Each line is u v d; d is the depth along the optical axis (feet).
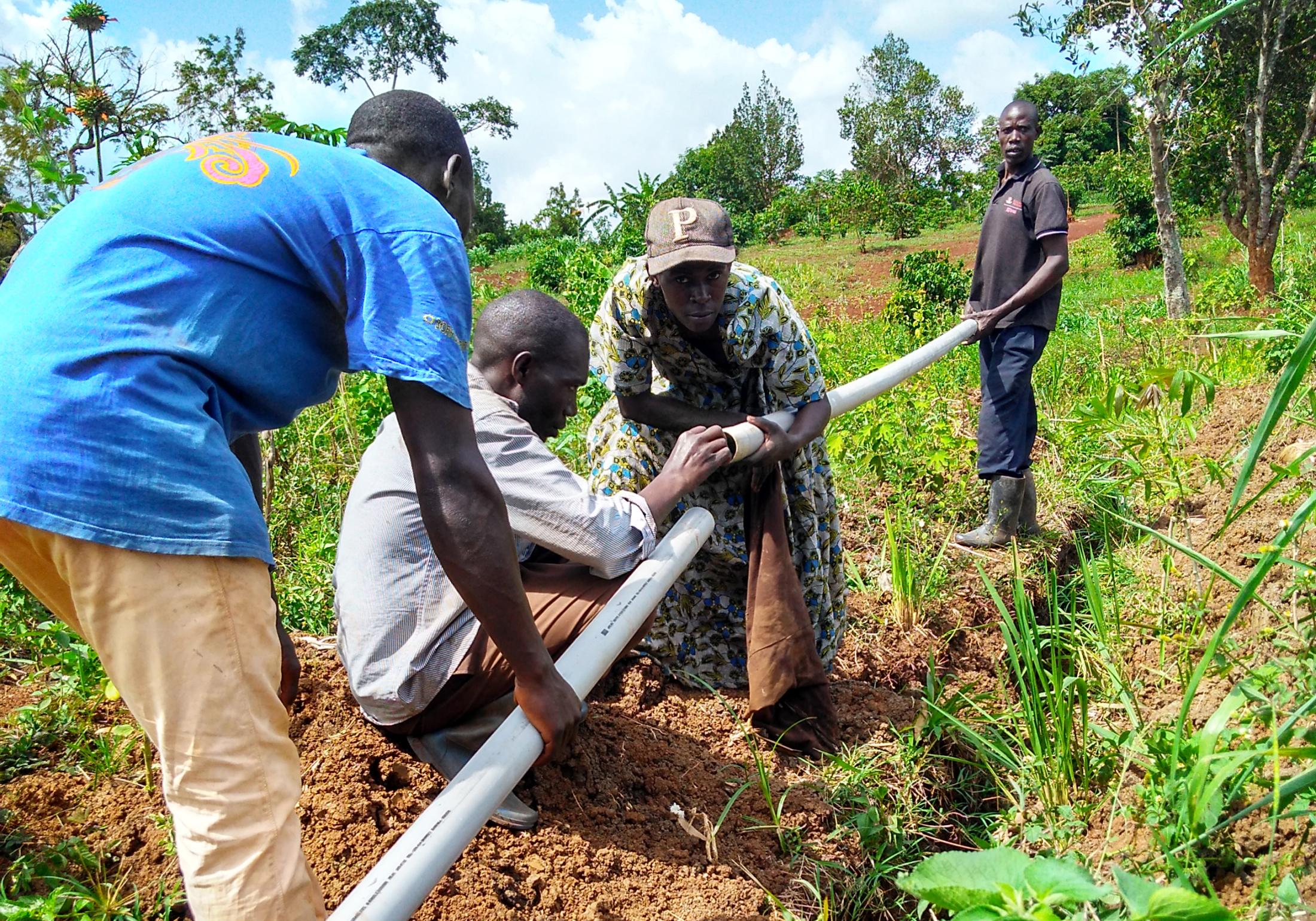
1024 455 16.46
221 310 5.99
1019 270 16.26
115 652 5.88
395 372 6.10
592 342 11.28
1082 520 18.08
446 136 7.79
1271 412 6.49
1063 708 10.10
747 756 10.75
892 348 34.55
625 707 11.07
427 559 8.66
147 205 6.01
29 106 15.72
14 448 5.60
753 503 10.88
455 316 6.33
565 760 9.53
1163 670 11.59
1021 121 16.48
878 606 14.33
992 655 13.93
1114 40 43.52
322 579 13.15
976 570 15.67
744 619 11.98
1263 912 6.86
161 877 8.07
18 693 10.69
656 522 9.30
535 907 8.22
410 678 8.59
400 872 6.12
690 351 10.95
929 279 56.34
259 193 6.19
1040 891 4.67
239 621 6.03
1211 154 49.21
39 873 7.92
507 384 9.18
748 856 9.34
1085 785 9.91
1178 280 43.19
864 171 153.28
